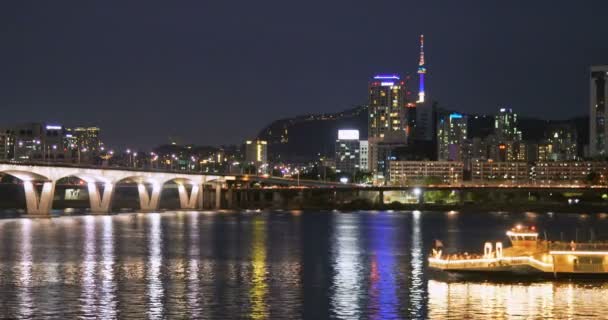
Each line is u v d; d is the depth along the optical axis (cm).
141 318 14138
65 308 14850
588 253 18212
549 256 18238
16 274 18612
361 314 14688
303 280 18262
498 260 18250
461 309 15100
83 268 19712
